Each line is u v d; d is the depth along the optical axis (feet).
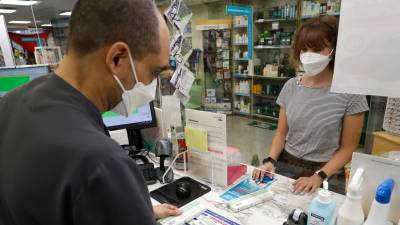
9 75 6.23
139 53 1.89
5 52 8.35
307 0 13.66
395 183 2.44
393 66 2.25
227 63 17.12
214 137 3.92
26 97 1.87
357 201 2.36
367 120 5.09
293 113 5.07
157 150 4.63
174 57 5.29
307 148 4.94
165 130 5.02
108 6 1.73
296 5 14.08
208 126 3.96
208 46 16.42
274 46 14.89
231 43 16.97
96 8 1.73
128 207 1.55
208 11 17.01
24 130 1.67
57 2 9.50
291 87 5.33
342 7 2.39
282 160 5.37
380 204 2.22
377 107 4.91
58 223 1.51
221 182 3.97
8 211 1.71
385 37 2.23
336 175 4.24
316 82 4.91
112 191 1.49
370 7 2.25
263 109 16.70
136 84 2.07
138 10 1.82
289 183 3.97
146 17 1.86
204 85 16.46
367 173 2.58
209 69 16.52
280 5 15.08
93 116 1.83
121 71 1.91
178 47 5.30
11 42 9.43
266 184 3.96
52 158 1.50
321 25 4.32
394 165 2.43
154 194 3.83
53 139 1.54
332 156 4.70
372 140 4.85
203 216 3.24
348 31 2.40
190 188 3.84
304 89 5.03
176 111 4.61
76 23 1.77
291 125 5.12
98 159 1.48
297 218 2.91
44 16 10.03
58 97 1.75
